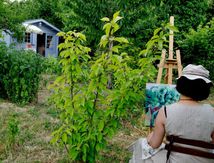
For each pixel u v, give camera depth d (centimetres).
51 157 490
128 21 985
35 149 516
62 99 425
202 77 265
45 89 1024
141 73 410
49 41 2744
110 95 412
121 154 514
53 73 1059
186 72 271
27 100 831
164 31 424
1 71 858
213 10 1812
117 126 421
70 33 406
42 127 634
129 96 405
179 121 256
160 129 266
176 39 1366
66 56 404
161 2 1038
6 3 1830
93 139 419
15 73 824
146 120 473
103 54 402
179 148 256
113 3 1009
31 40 2500
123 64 413
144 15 1006
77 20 1090
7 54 843
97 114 418
